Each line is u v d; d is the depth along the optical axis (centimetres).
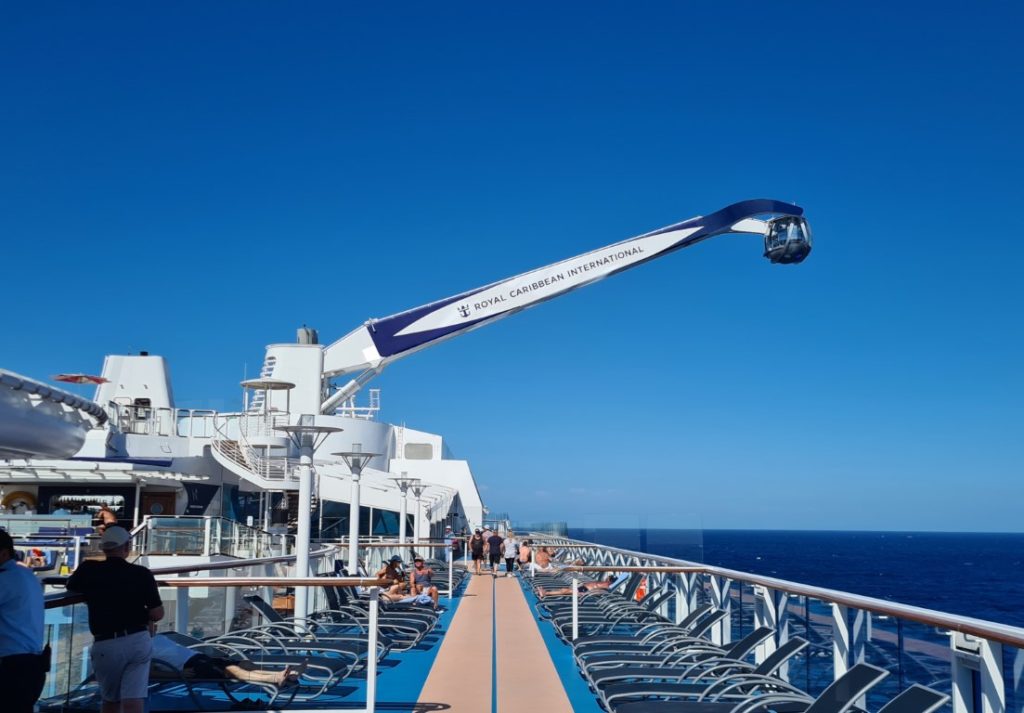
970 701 514
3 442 880
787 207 2809
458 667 1045
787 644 731
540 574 2261
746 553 15575
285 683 799
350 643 964
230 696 788
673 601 1327
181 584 815
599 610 1355
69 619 636
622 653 917
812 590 727
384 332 2673
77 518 2317
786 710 666
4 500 3375
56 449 970
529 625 1464
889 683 598
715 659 806
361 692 890
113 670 578
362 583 727
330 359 2670
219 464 3619
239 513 3809
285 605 1034
